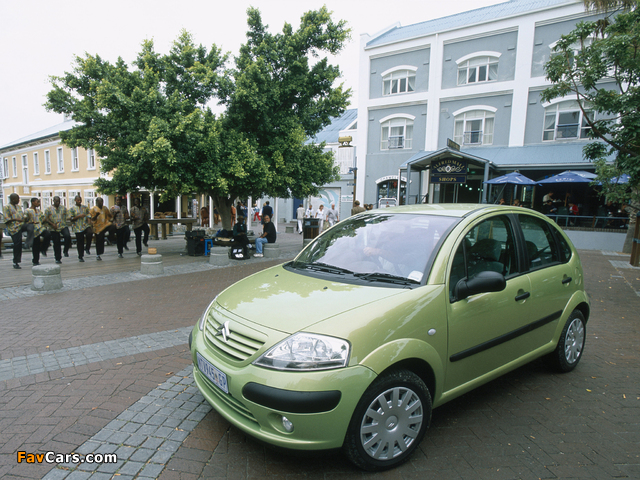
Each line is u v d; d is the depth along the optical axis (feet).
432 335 9.01
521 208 12.94
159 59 38.86
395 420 8.57
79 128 37.22
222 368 8.66
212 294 24.76
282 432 7.82
